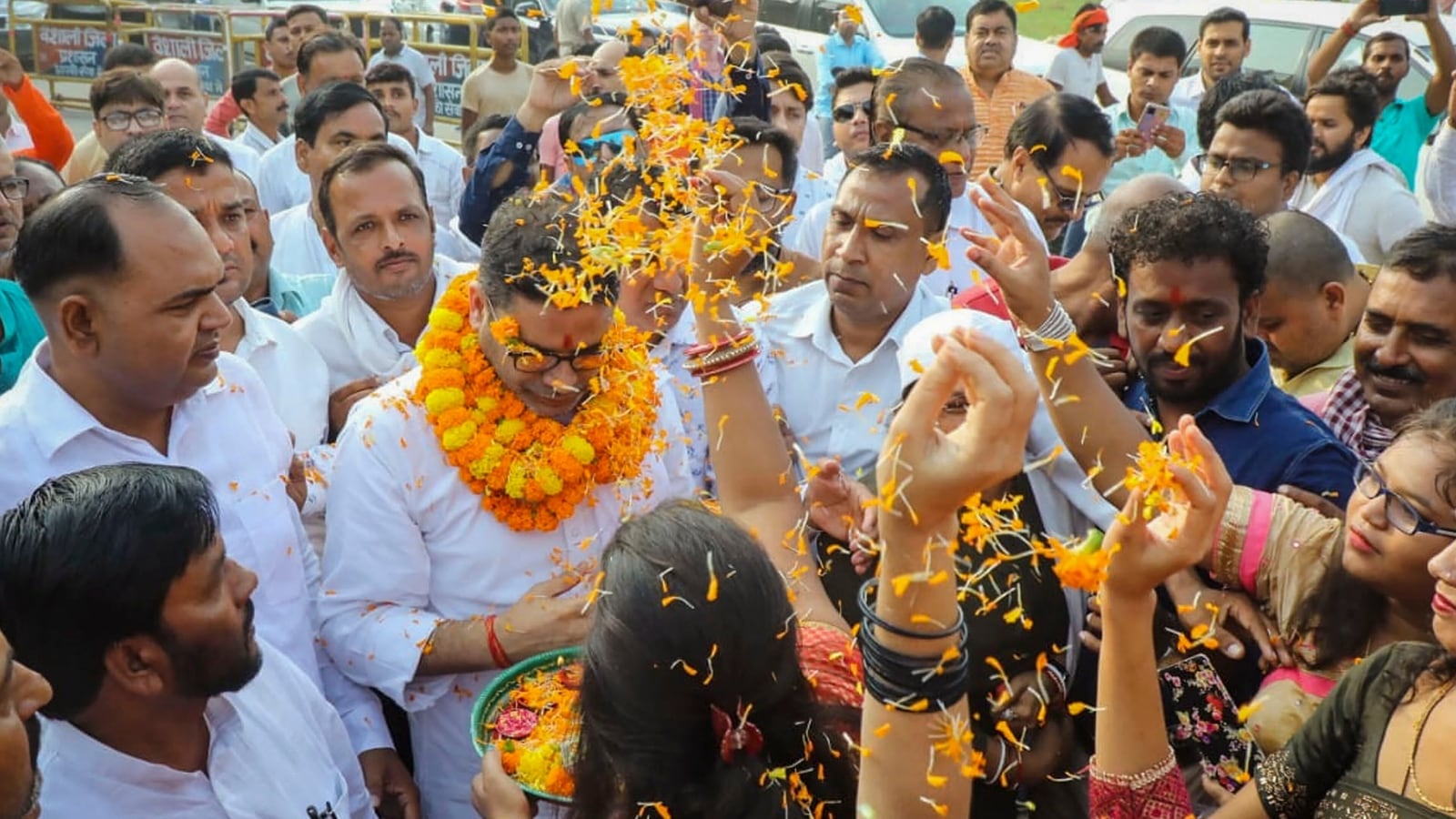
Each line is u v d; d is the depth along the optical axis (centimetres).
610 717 178
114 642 202
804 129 703
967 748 162
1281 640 252
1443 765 192
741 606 176
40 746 209
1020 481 288
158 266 252
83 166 701
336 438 364
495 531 284
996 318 294
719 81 392
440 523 284
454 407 279
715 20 406
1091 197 500
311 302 455
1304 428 293
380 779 289
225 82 1326
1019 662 264
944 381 153
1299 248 352
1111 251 310
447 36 1202
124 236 250
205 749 226
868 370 359
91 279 250
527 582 287
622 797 177
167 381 260
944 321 292
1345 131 575
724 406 259
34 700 172
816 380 365
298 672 255
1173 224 287
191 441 279
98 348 256
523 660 271
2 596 200
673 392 329
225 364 295
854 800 185
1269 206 473
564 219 268
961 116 473
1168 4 1075
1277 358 364
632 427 290
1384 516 227
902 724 160
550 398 280
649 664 174
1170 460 175
